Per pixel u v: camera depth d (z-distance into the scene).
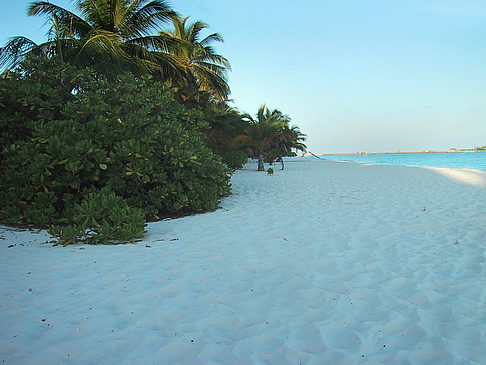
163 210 7.56
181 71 15.88
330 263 3.92
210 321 2.55
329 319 2.62
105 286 3.11
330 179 14.95
